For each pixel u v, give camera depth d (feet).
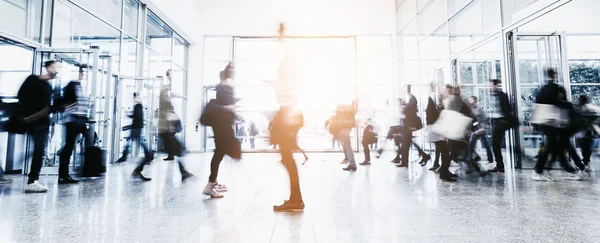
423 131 27.43
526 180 12.83
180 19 30.42
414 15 29.73
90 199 9.34
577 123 13.79
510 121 15.44
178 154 14.05
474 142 16.07
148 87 22.77
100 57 18.34
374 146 34.68
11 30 16.34
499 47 16.96
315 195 9.82
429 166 19.22
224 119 9.71
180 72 33.83
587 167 16.62
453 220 6.76
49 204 8.63
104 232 6.00
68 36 18.93
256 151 35.96
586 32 25.07
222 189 10.62
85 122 13.62
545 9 13.87
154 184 12.42
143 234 5.86
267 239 5.54
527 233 5.81
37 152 10.83
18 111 11.50
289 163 8.05
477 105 16.92
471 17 19.69
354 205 8.35
